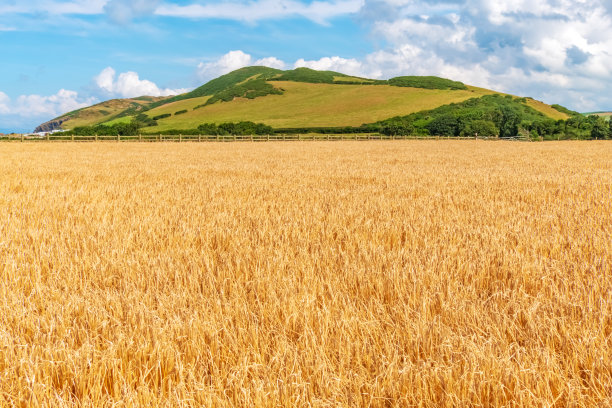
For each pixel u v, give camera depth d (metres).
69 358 2.70
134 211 8.38
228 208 8.67
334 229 6.52
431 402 2.42
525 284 4.20
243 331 3.07
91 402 2.38
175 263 4.79
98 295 3.84
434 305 3.65
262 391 2.40
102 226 6.65
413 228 6.55
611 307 3.47
